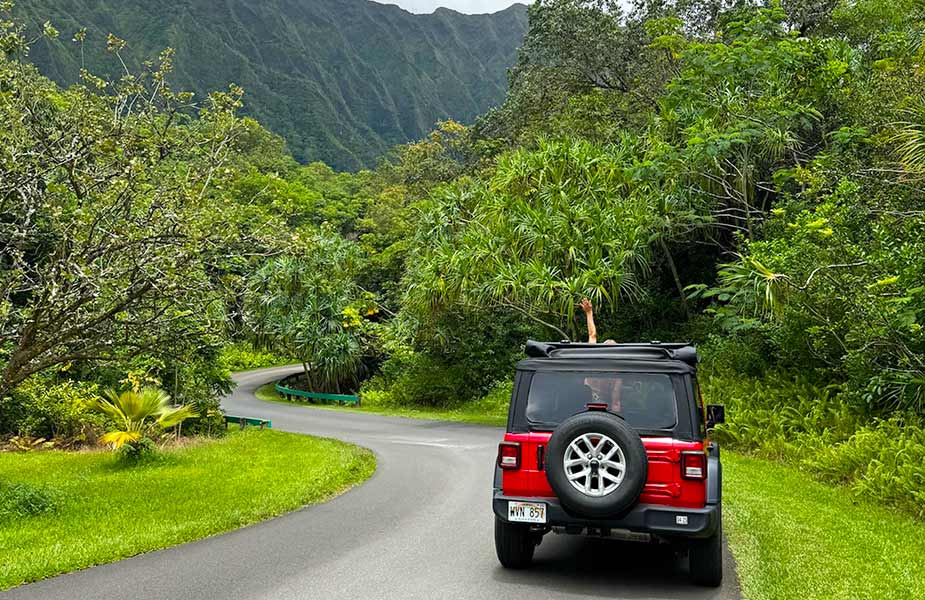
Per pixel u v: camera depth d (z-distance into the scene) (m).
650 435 6.25
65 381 22.62
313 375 42.59
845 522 8.85
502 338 33.31
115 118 10.67
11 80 10.31
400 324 35.09
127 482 12.67
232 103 11.20
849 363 14.12
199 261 10.38
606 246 21.12
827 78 21.16
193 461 15.95
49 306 9.41
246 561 7.10
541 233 21.27
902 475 10.41
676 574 6.75
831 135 20.53
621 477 5.96
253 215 11.46
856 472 11.72
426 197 56.53
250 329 12.12
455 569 6.80
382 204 78.62
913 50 18.34
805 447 14.01
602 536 6.26
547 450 6.14
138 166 10.12
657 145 21.75
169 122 10.98
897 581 6.18
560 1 33.44
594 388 6.57
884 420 13.35
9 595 5.95
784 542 7.63
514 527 6.60
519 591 6.10
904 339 12.40
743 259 15.48
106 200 10.27
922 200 14.08
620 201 22.09
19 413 21.00
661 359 6.59
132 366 19.22
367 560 7.12
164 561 7.12
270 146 120.38
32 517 9.57
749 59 21.48
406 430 23.48
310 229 12.35
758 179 23.08
